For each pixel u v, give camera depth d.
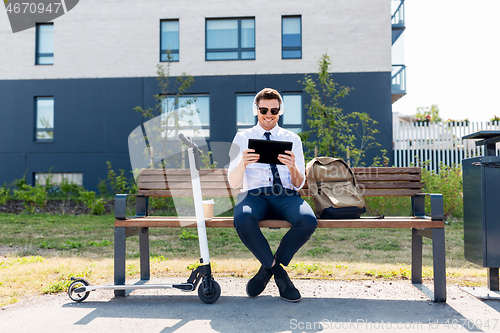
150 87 11.68
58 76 11.81
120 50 11.77
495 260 2.59
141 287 2.41
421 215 2.90
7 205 9.37
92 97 11.77
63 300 2.54
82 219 7.39
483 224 2.61
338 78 11.21
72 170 11.71
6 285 2.86
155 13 11.75
